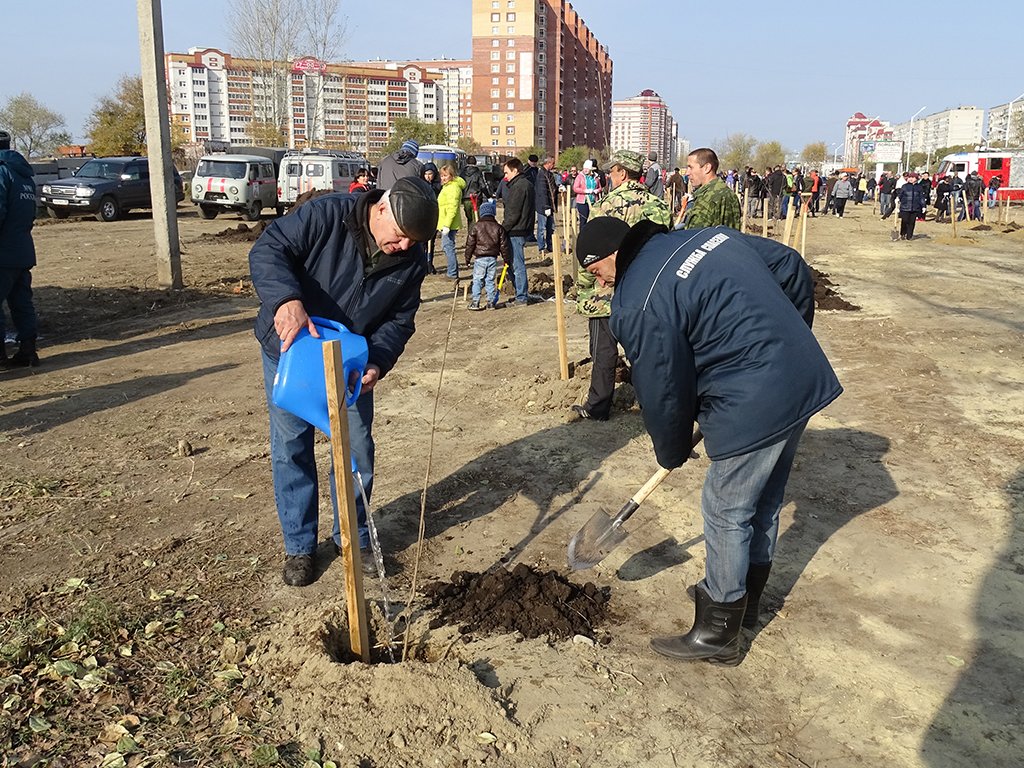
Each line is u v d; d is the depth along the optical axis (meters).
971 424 6.14
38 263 14.52
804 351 2.95
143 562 4.03
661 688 3.16
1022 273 15.16
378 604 3.69
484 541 4.33
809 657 3.38
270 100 44.06
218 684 3.08
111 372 7.64
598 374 6.00
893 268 15.86
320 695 2.96
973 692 3.15
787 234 11.24
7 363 7.73
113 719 2.90
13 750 2.73
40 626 3.40
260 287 3.24
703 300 2.87
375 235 3.41
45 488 4.88
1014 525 4.52
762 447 2.98
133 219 24.77
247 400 6.75
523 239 11.12
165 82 11.55
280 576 3.93
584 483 5.07
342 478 2.90
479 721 2.88
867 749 2.86
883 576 4.00
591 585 3.83
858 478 5.14
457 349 8.62
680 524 4.55
